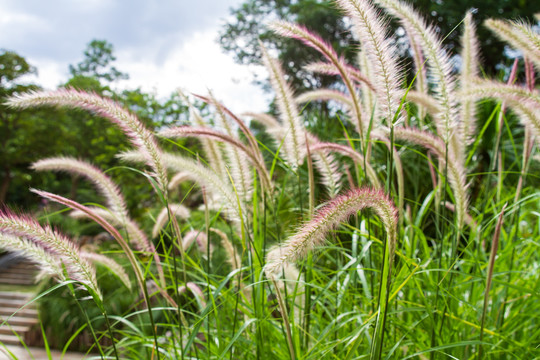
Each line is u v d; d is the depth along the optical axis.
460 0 11.39
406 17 2.06
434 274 2.41
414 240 2.50
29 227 1.44
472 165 4.55
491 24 2.25
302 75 17.62
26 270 14.03
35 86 21.53
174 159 2.02
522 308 2.36
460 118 2.37
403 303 2.24
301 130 2.27
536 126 2.11
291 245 1.23
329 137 5.90
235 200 2.12
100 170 2.26
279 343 2.20
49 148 22.70
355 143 4.11
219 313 2.49
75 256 1.50
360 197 1.25
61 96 1.60
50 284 6.95
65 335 6.54
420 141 2.13
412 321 2.30
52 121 22.58
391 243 1.33
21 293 11.55
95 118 17.70
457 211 2.17
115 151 15.48
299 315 2.08
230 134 2.24
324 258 3.17
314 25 16.55
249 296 2.40
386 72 1.71
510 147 4.95
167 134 1.78
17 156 22.55
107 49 33.94
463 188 2.12
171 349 2.17
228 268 3.42
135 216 14.22
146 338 2.20
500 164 2.64
